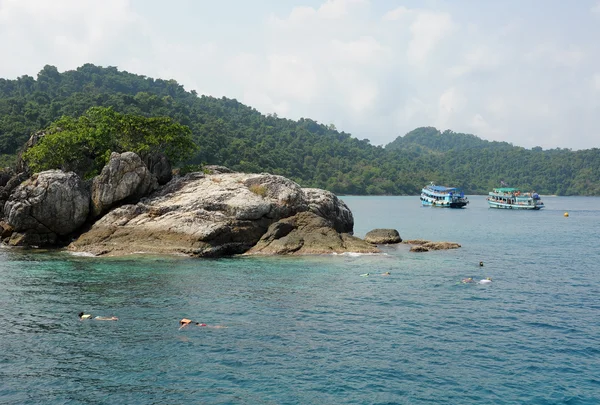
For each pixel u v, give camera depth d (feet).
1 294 110.63
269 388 66.85
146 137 216.74
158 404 62.54
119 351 78.28
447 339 85.71
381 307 104.73
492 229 306.14
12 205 174.29
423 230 297.94
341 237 182.60
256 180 191.31
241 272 138.41
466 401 64.23
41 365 72.95
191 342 82.33
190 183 195.00
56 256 158.30
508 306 107.04
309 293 115.44
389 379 69.97
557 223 360.07
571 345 83.56
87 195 183.01
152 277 129.80
